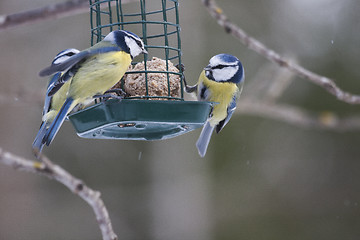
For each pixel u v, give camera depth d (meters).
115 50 6.90
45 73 5.88
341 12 17.64
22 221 14.07
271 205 17.11
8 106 13.88
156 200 15.09
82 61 6.77
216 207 16.91
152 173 15.28
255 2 17.61
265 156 17.69
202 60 15.83
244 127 17.83
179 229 14.90
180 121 6.81
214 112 8.94
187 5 15.02
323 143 17.94
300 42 17.47
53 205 15.10
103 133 7.47
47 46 15.10
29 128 14.12
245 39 8.38
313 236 17.02
